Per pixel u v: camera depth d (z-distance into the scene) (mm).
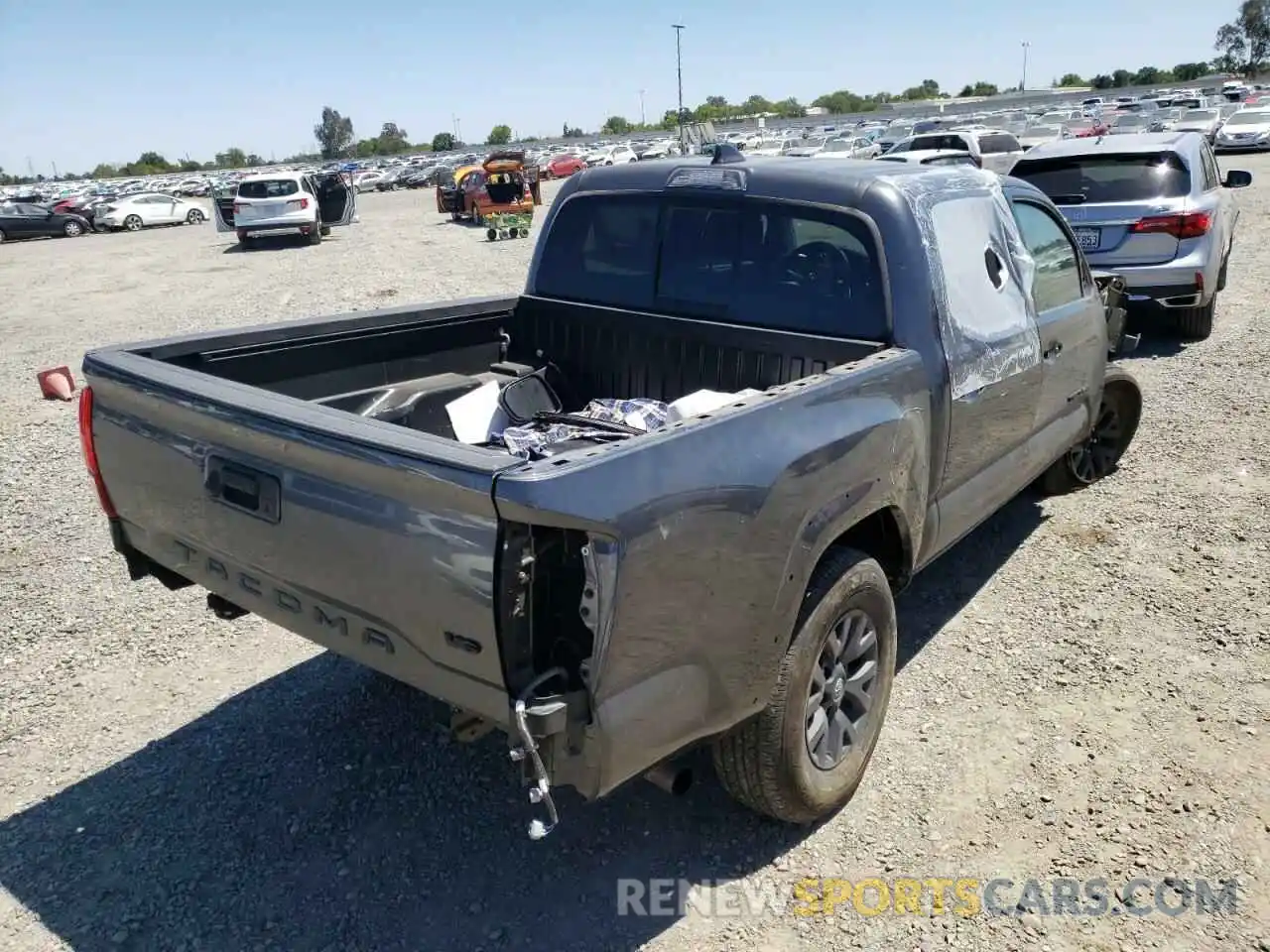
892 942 2686
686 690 2443
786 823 3135
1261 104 47469
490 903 2846
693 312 3982
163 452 2920
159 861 3033
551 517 2064
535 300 4480
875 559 3375
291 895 2887
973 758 3420
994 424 3930
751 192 3748
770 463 2578
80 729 3729
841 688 3078
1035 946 2656
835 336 3564
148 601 4793
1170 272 8383
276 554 2639
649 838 3100
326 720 3760
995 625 4305
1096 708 3670
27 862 3039
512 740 2207
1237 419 6809
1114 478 5891
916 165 3906
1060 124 44594
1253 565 4699
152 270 21188
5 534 5695
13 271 22641
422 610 2307
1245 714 3588
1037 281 4379
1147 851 2965
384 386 4094
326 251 23016
